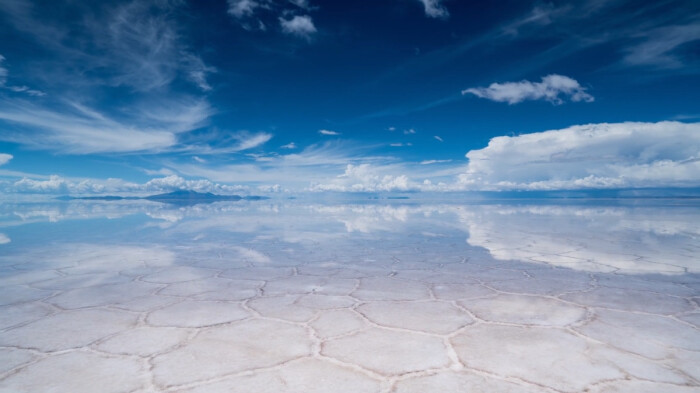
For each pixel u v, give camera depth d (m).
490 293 2.93
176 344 1.94
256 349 1.88
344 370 1.64
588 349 1.85
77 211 20.11
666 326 2.16
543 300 2.72
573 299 2.74
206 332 2.12
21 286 3.23
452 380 1.55
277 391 1.47
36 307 2.60
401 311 2.48
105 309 2.55
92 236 7.20
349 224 10.16
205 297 2.86
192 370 1.65
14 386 1.52
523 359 1.74
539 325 2.19
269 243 6.12
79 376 1.60
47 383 1.54
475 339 1.99
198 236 7.21
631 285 3.16
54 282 3.38
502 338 2.00
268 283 3.33
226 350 1.87
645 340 1.96
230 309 2.55
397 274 3.70
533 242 6.02
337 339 2.00
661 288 3.05
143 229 8.76
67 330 2.15
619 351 1.83
